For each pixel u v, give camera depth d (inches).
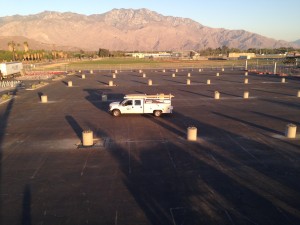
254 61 4680.1
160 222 431.5
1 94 1667.1
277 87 1861.5
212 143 766.5
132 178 569.9
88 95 1599.4
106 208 468.4
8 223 433.4
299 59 3742.6
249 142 773.9
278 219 435.5
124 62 4995.1
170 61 5137.8
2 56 5137.8
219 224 424.8
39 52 6624.0
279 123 965.8
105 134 856.3
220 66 3754.9
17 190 529.0
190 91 1691.7
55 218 443.8
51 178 573.9
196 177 571.5
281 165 626.2
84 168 618.5
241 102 1353.3
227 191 516.7
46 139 818.2
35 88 1898.4
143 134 851.4
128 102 1082.7
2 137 844.0
